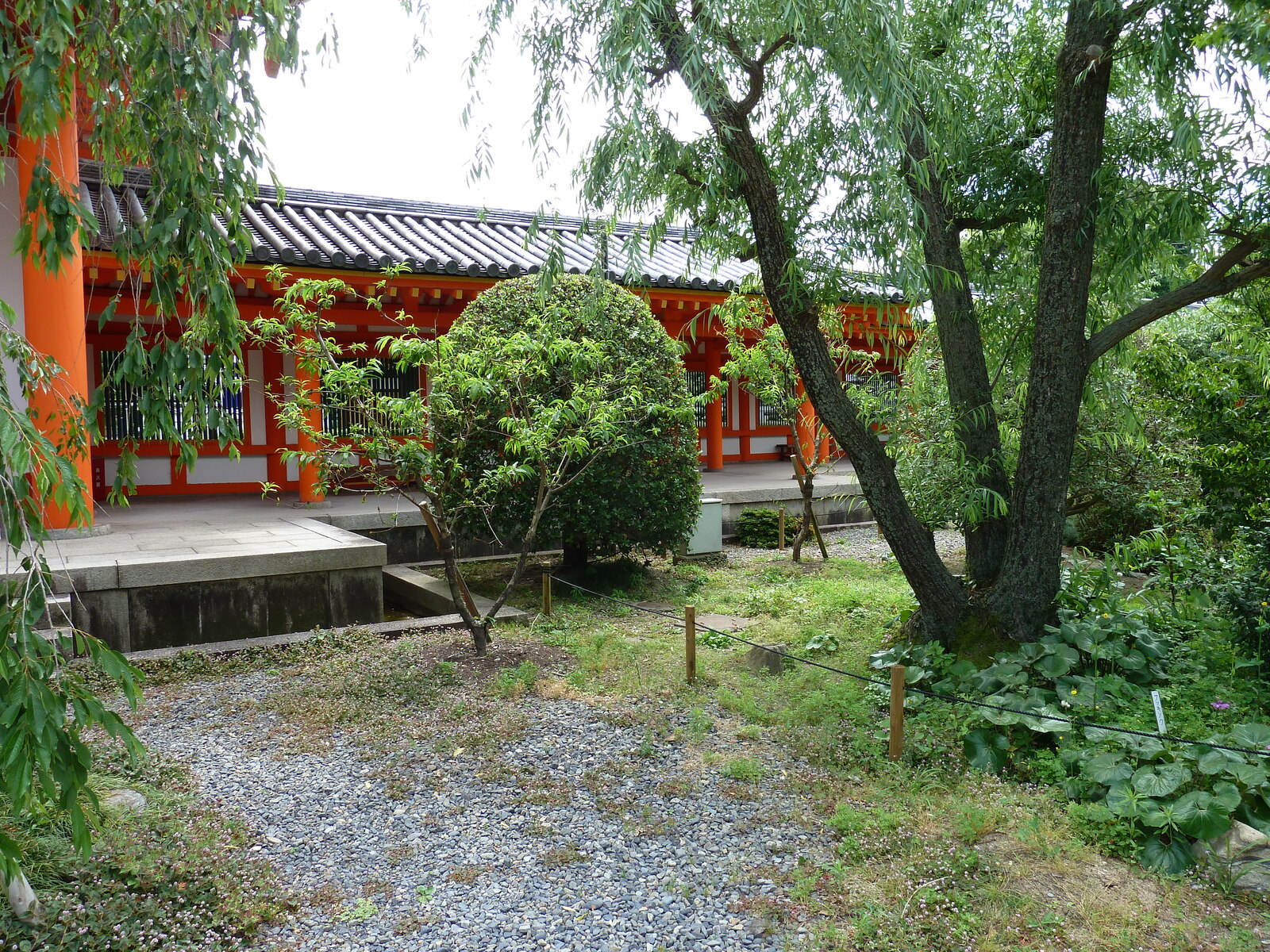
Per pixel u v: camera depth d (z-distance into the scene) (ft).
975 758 15.67
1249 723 15.24
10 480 8.32
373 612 26.63
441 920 11.71
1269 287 20.97
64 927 10.50
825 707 18.61
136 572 23.06
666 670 21.70
